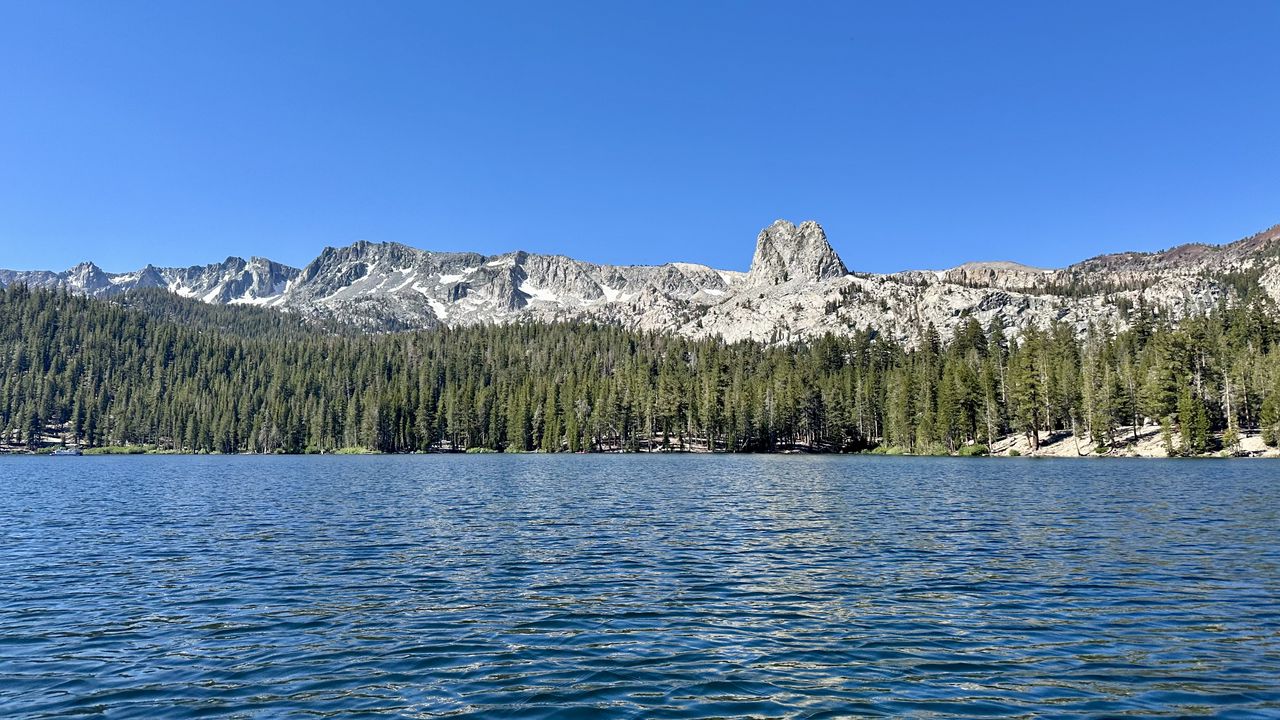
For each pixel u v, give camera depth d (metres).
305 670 18.17
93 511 55.00
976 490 69.44
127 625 22.42
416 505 58.47
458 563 32.44
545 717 15.08
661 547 36.69
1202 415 135.12
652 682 17.17
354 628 21.97
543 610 24.03
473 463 150.25
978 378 176.50
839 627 21.78
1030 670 17.80
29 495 70.75
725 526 44.69
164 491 75.06
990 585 27.28
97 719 15.09
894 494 65.88
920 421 182.62
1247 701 15.65
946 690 16.50
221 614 23.72
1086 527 42.56
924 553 34.41
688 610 23.95
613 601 25.23
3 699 16.25
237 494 70.38
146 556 34.62
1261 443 133.12
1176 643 19.86
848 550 35.47
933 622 22.25
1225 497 59.44
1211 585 26.91
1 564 32.69
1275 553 33.47
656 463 143.62
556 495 67.62
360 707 15.70
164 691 16.73
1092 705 15.52
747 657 19.02
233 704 15.92
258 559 33.62
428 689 16.77
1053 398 164.88
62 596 26.36
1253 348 161.38
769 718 14.94
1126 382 156.12
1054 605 24.19
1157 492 64.56
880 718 14.91
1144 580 27.86
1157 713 15.05
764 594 26.16
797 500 61.03
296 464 150.38
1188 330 163.50
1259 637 20.34
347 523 46.88
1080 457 145.00
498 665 18.48
